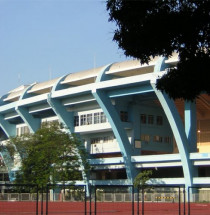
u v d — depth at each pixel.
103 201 58.41
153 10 17.45
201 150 87.31
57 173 74.00
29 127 95.81
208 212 42.75
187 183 73.44
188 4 17.19
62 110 87.25
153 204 55.72
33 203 56.94
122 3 17.67
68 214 40.09
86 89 79.44
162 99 71.12
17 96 99.19
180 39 17.53
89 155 89.38
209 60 17.38
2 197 59.31
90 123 86.31
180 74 17.94
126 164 80.50
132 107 84.88
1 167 105.62
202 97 76.38
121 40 18.25
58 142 76.75
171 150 90.50
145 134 86.69
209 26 17.06
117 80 75.00
